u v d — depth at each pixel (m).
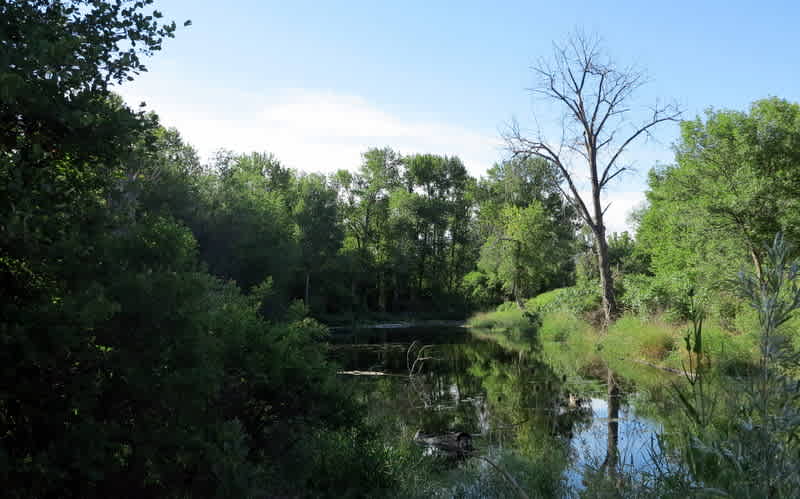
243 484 4.60
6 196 3.38
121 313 3.97
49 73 3.64
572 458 7.84
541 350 23.59
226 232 31.86
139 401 4.09
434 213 61.38
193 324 4.30
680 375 14.59
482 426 10.25
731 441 2.68
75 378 3.70
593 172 25.80
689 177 19.38
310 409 6.26
